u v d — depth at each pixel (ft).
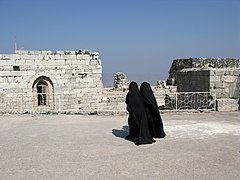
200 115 44.57
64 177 18.35
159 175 18.53
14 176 18.65
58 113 50.34
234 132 31.76
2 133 32.94
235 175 18.47
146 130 27.58
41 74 66.39
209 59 77.92
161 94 76.59
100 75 72.79
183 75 69.87
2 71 62.59
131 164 20.88
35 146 26.55
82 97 71.05
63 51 68.28
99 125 37.93
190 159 21.95
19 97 64.49
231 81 53.83
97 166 20.49
